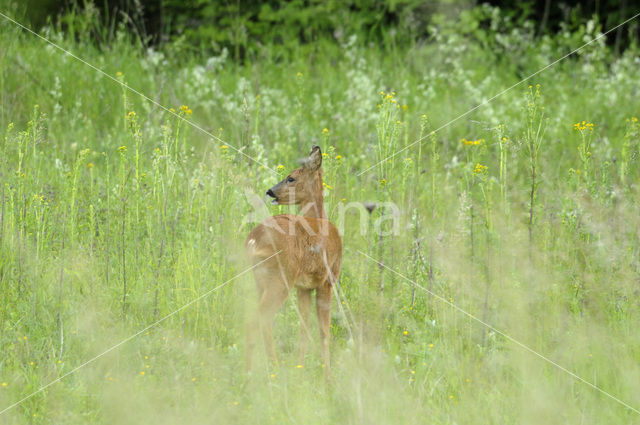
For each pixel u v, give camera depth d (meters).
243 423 7.35
